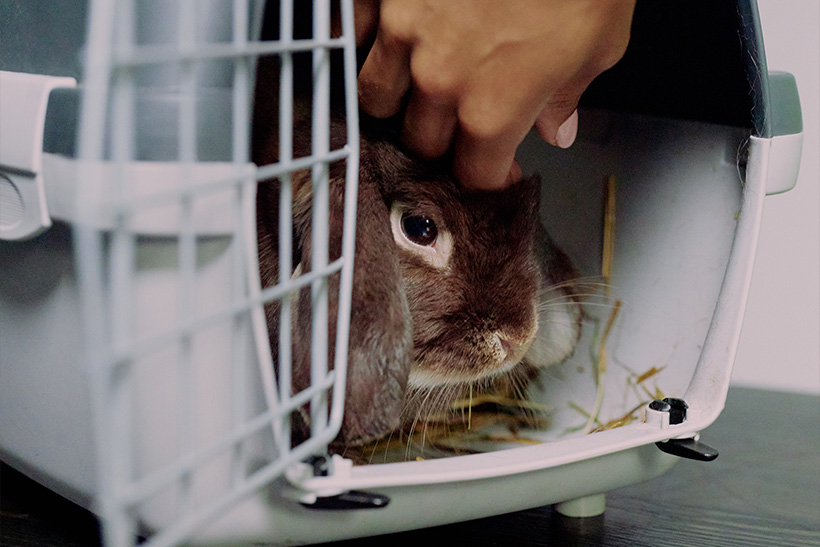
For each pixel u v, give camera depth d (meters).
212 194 0.34
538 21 0.39
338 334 0.36
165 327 0.35
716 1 0.45
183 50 0.30
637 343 0.51
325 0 0.34
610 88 0.52
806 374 0.73
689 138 0.49
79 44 0.36
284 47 0.32
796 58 0.70
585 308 0.53
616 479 0.44
